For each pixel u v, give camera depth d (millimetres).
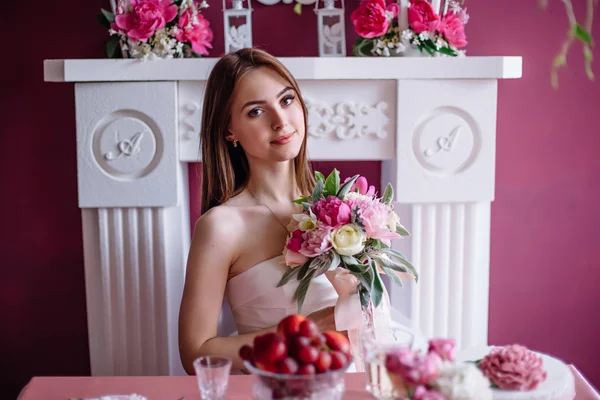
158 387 1370
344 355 1037
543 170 2594
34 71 2488
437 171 2312
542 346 2689
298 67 2207
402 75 2229
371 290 1544
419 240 2355
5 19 2455
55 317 2631
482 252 2387
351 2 2428
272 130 1727
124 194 2273
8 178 2551
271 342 1002
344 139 2301
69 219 2578
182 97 2260
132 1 2188
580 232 2631
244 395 1305
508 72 2240
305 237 1582
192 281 1729
